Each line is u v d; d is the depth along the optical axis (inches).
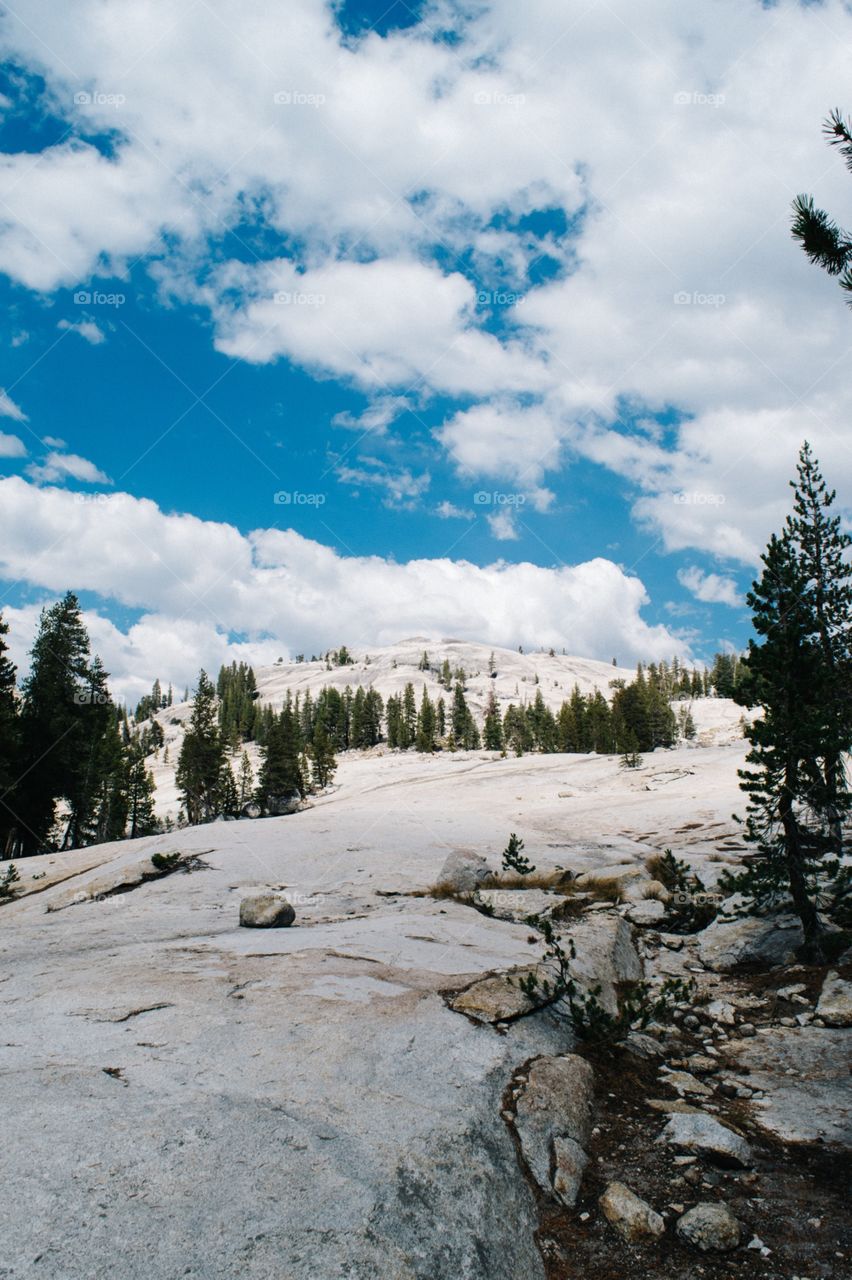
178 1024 256.4
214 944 414.6
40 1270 123.1
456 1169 182.2
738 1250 180.7
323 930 466.0
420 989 318.3
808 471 677.3
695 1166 223.0
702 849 989.2
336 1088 212.2
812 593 557.0
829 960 473.7
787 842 514.6
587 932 497.7
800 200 216.1
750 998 434.9
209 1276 128.3
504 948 421.7
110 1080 204.4
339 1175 165.9
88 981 320.2
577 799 2014.0
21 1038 241.3
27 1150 159.6
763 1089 299.0
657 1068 315.3
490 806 2004.2
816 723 491.2
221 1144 171.2
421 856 943.7
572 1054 287.6
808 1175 220.8
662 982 469.4
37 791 1814.7
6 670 1545.3
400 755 4628.4
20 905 808.9
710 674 6535.4
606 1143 238.4
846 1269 171.6
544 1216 191.9
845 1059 324.5
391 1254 144.5
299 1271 133.2
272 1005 282.0
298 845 1031.6
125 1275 125.2
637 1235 185.8
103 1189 148.0
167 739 6515.8
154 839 1177.4
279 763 3004.4
